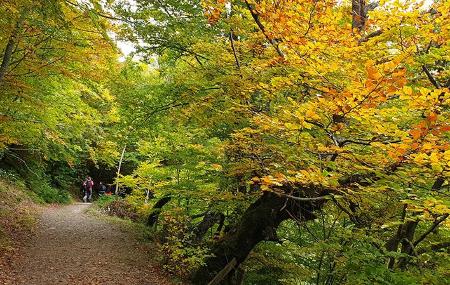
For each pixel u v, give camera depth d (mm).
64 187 24000
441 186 5230
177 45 8734
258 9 5664
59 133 13109
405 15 4598
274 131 4820
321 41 5113
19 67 9008
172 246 9430
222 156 7988
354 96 3715
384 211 6457
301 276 8766
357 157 4262
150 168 12992
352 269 5227
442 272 5324
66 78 11250
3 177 17125
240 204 8242
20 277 7746
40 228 12195
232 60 7895
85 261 9469
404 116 4371
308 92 5668
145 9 8305
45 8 6977
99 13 8227
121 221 15055
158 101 9438
